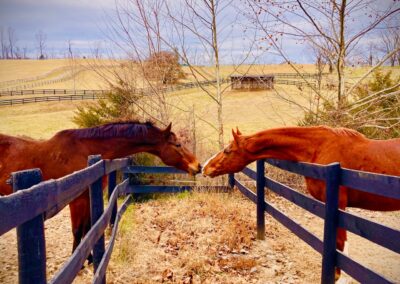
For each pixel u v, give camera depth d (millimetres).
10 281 4184
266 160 5387
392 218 7031
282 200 8203
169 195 8523
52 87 53656
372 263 4785
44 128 28203
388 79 10578
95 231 2932
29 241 1588
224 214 6617
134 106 11156
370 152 3869
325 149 4109
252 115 24859
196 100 27578
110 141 4812
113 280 4102
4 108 39406
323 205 3557
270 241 5480
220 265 4523
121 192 6535
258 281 4133
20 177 1632
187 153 5574
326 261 3338
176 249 5117
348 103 8609
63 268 1889
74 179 2393
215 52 9328
